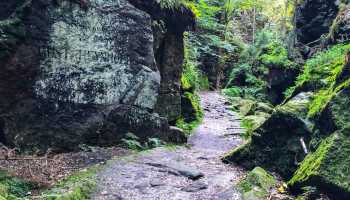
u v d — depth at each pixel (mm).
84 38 9633
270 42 26375
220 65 27438
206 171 8391
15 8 8930
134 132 10461
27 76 8773
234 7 28812
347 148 6590
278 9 30750
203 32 27016
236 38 31031
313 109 8000
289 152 7926
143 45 10703
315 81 9359
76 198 6488
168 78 12547
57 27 9195
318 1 20547
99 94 9867
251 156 8586
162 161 8727
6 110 8562
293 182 6914
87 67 9688
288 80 21109
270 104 21062
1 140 8586
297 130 7980
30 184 6934
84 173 7672
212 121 15422
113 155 9148
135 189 7188
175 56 12695
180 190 7250
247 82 25625
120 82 10242
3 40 8414
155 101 10938
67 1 9328
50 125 9055
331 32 17094
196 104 16016
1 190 6184
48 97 9078
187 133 12727
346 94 7238
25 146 8680
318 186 6445
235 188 7148
